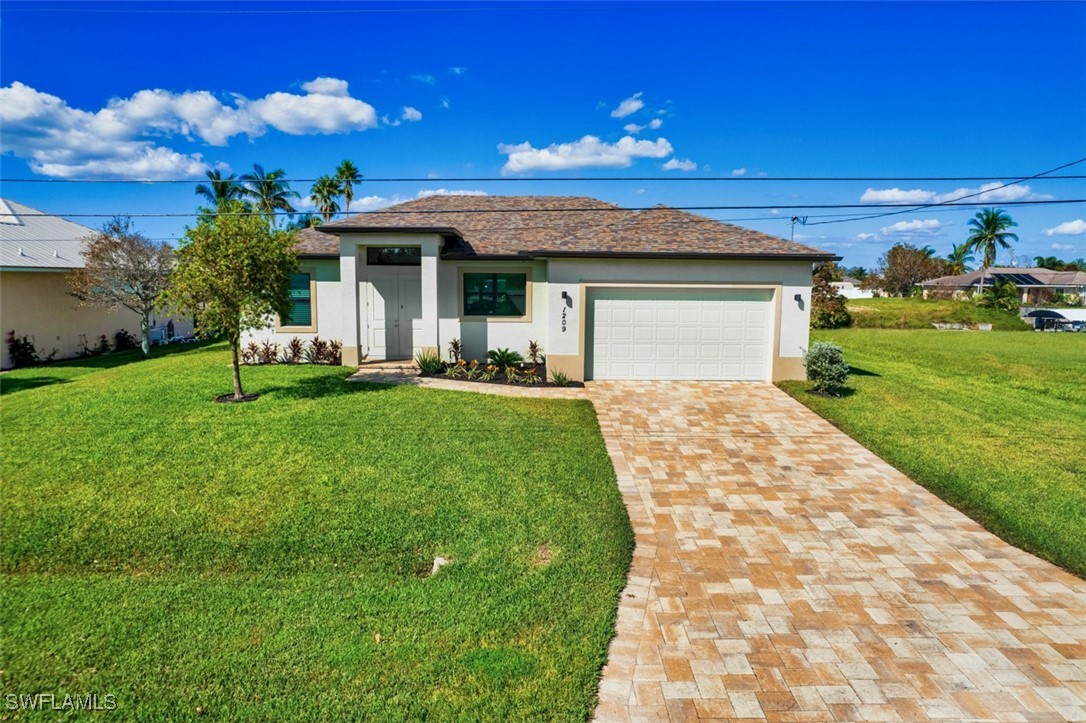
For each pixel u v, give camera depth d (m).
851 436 10.80
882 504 7.87
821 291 39.34
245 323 11.88
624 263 14.70
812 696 4.29
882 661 4.69
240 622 5.05
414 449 9.35
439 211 16.39
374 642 4.79
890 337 32.38
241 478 8.12
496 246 16.41
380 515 7.11
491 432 10.33
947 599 5.62
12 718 4.00
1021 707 4.20
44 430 10.09
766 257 14.32
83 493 7.61
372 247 16.88
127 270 20.55
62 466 8.47
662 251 14.50
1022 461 9.48
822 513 7.57
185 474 8.23
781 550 6.58
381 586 5.66
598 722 4.03
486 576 5.83
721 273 14.74
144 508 7.21
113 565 6.08
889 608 5.45
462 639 4.85
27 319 20.02
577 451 9.53
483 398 12.78
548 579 5.79
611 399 13.20
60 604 5.33
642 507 7.72
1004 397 14.49
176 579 5.79
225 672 4.44
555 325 14.81
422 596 5.46
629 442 10.32
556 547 6.46
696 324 15.07
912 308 45.00
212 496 7.55
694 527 7.14
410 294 17.53
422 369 15.39
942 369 19.84
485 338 16.59
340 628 4.97
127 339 24.95
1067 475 8.88
